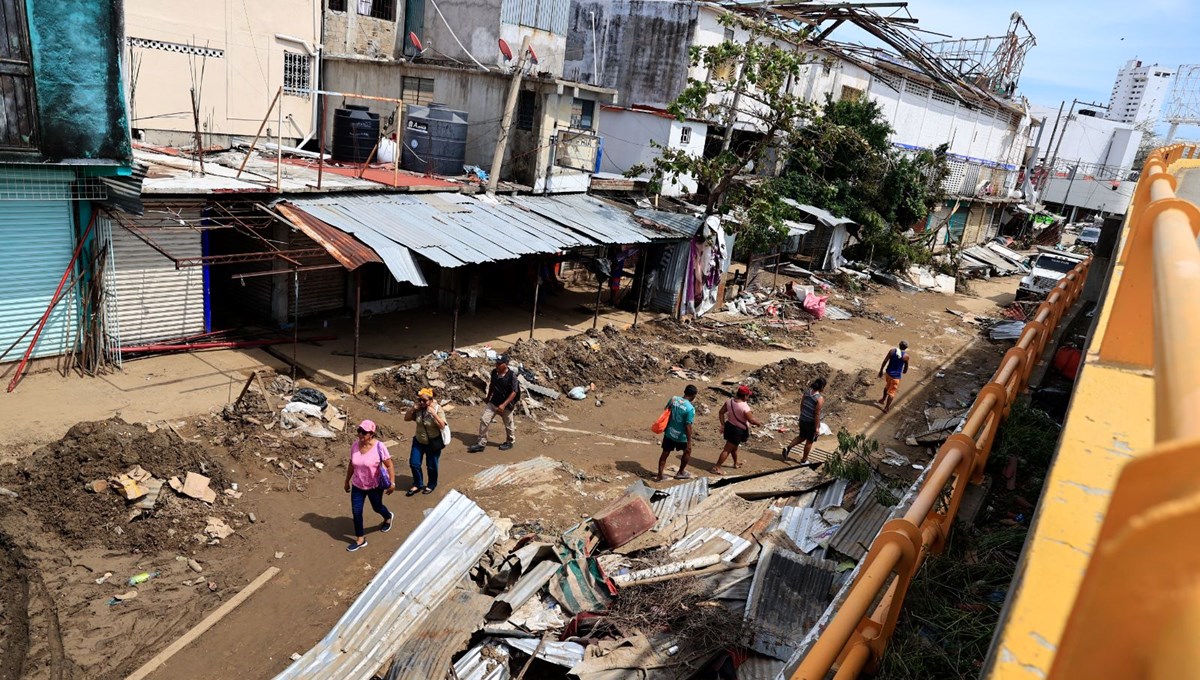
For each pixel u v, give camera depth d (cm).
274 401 1273
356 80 2231
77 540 877
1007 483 724
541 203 1925
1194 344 88
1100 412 203
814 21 3294
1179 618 47
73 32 1155
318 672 696
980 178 4362
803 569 813
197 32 1906
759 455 1391
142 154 1661
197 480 981
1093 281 1459
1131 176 6341
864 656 347
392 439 1256
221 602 835
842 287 3022
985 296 3444
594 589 812
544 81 1900
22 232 1215
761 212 2173
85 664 730
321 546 955
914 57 3731
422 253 1412
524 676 723
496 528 886
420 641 732
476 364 1548
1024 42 4881
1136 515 56
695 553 870
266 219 1530
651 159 2420
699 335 2102
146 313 1402
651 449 1367
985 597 534
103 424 973
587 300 2291
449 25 2350
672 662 703
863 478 1079
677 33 2719
